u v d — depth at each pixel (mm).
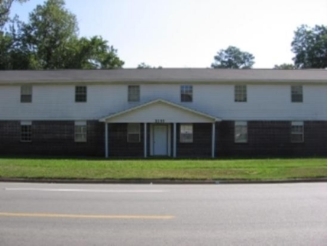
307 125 33188
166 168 20438
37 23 62656
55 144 32969
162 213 9570
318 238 7359
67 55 62625
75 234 7562
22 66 59344
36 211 9742
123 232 7742
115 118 32031
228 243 7027
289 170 19625
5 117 33188
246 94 33062
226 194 12844
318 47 70938
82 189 14062
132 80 32594
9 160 25406
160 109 32031
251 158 29469
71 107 32969
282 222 8641
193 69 36219
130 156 32156
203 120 32094
